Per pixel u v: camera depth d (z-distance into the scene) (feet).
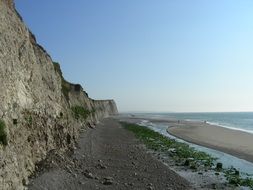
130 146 143.84
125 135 188.75
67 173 77.25
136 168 97.71
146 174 91.40
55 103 106.22
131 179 83.97
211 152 140.26
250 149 147.64
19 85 76.38
